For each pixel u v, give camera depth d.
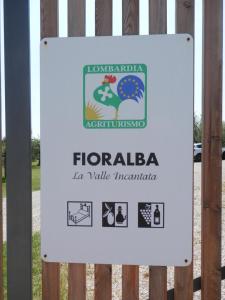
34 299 4.27
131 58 2.36
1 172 2.52
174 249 2.36
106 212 2.39
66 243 2.43
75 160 2.40
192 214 2.34
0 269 2.55
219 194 2.37
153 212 2.36
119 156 2.38
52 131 2.41
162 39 2.34
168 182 2.35
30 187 2.45
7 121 2.45
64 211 2.42
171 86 2.34
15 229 2.47
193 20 2.36
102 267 2.45
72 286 2.48
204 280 2.40
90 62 2.39
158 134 2.35
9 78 2.45
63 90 2.40
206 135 2.38
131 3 2.39
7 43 2.45
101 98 2.38
